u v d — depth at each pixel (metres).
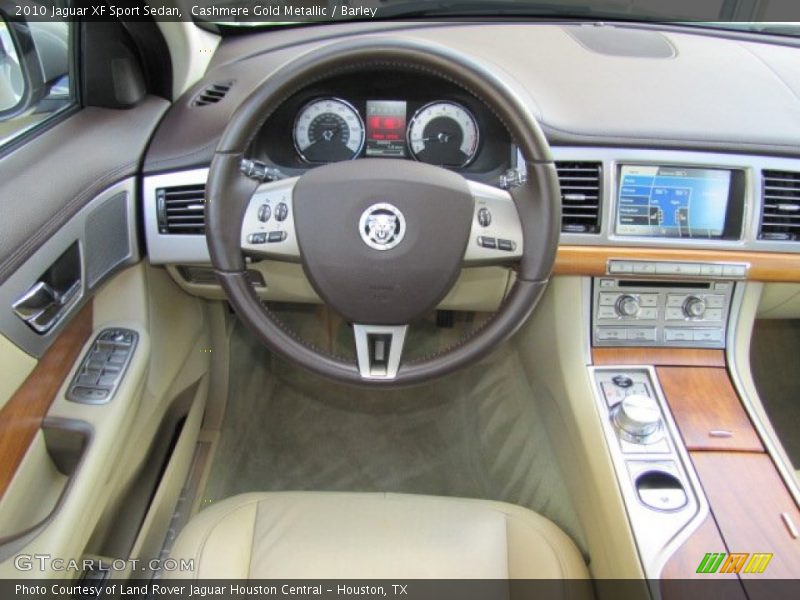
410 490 1.64
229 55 1.52
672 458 1.14
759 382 1.81
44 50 1.24
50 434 1.03
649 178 1.24
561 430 1.35
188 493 1.48
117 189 1.16
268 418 1.82
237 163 0.98
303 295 1.32
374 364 1.05
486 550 1.06
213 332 1.67
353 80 1.14
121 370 1.13
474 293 1.35
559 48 1.50
